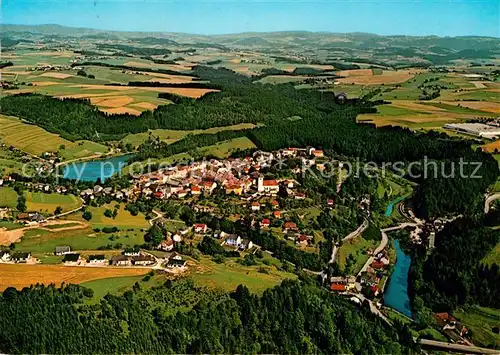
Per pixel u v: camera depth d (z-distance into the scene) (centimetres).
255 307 19738
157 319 18762
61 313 18212
